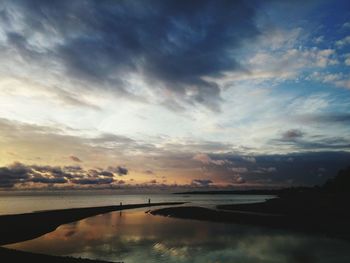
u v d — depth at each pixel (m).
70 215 59.50
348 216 48.00
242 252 25.16
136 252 25.12
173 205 101.62
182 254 24.42
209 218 51.56
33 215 55.50
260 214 55.12
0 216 51.56
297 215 51.97
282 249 26.19
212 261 22.31
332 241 29.80
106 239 31.53
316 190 105.50
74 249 26.56
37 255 19.94
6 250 21.39
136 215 62.91
